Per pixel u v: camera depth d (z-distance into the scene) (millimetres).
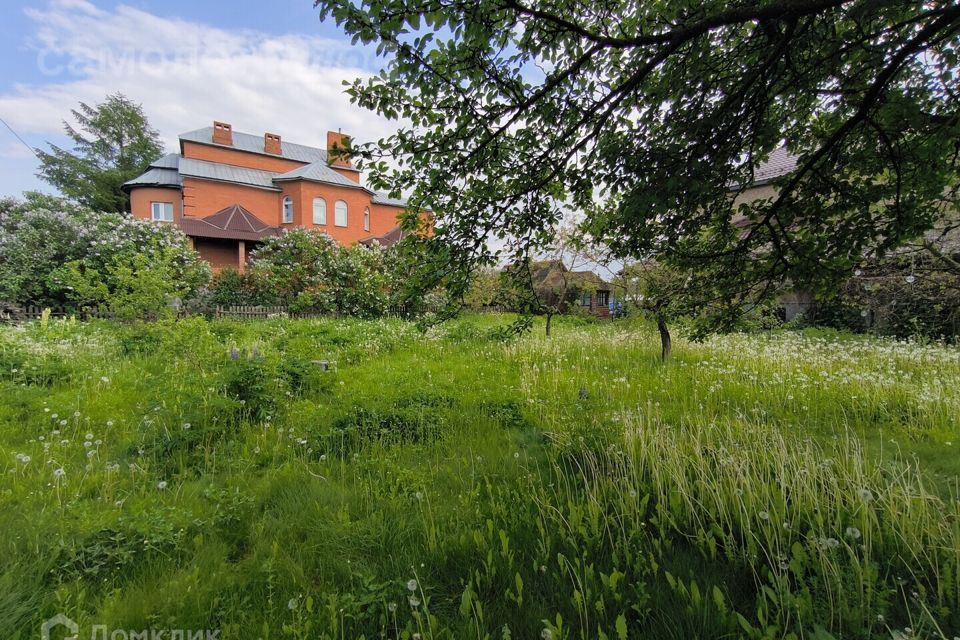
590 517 2479
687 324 5496
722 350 8188
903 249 5723
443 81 2580
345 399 5168
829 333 10398
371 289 16828
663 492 2746
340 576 2166
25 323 9906
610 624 1786
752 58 2930
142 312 8883
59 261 13953
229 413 4211
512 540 2361
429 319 3545
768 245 3906
